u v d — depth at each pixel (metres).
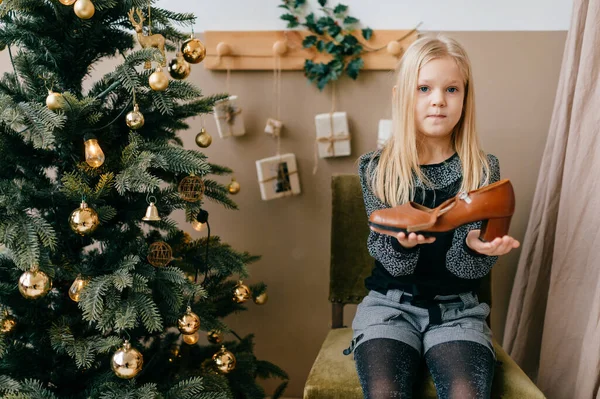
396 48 1.47
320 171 1.60
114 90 1.11
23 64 1.05
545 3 1.47
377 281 1.19
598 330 1.16
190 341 1.18
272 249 1.66
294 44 1.51
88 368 1.14
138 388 1.07
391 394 0.94
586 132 1.26
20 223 0.97
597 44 1.24
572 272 1.30
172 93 1.09
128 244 1.15
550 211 1.38
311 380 1.06
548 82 1.50
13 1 0.96
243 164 1.61
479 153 1.21
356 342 1.09
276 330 1.71
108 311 1.02
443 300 1.12
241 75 1.56
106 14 1.09
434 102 1.13
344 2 1.50
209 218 1.65
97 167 1.05
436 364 1.00
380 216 1.00
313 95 1.55
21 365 1.09
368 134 1.56
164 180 1.23
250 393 1.33
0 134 1.01
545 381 1.36
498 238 0.97
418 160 1.18
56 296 1.17
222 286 1.37
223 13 1.53
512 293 1.52
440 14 1.49
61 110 0.97
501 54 1.50
